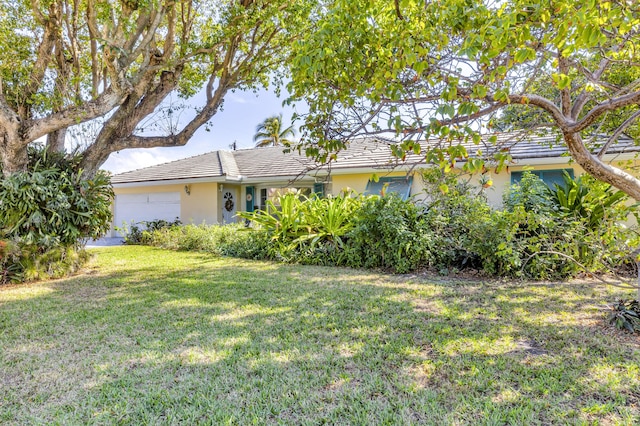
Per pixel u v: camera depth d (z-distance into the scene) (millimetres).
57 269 9000
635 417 2941
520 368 3805
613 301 6184
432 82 3162
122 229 17828
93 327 5234
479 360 4016
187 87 11641
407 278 8266
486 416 2996
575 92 4719
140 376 3764
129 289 7598
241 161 19609
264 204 17844
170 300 6625
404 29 3342
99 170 12047
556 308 5828
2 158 8789
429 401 3234
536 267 7840
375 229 9352
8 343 4680
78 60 10047
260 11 9094
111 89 8484
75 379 3730
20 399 3373
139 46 8578
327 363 4000
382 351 4266
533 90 4395
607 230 5371
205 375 3762
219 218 17438
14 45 9297
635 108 5387
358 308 5941
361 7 3625
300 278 8352
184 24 10109
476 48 2869
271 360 4082
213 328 5109
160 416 3088
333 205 10695
